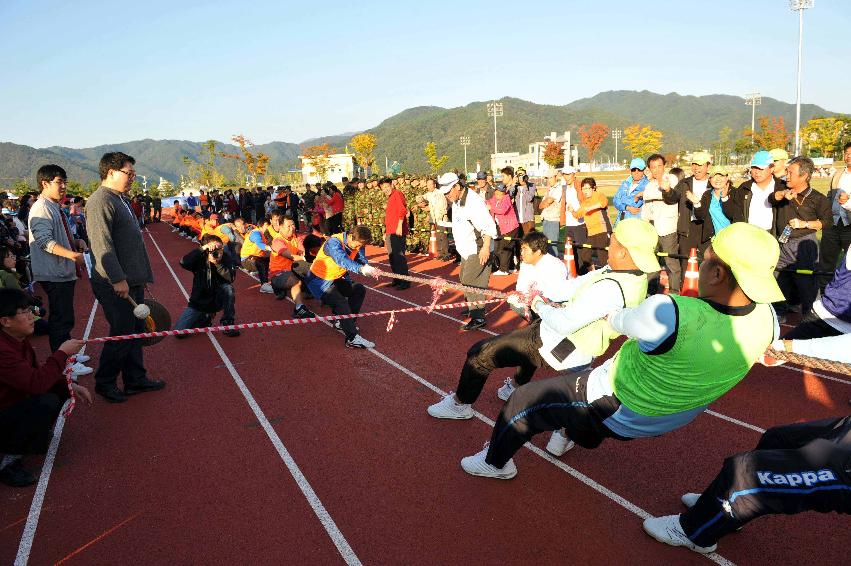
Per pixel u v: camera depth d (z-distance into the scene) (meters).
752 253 2.52
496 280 11.65
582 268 11.27
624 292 3.22
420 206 15.59
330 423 5.16
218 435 5.00
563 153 111.94
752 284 2.56
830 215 6.86
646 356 2.88
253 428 5.12
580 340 3.96
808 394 5.45
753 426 4.83
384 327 8.41
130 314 5.61
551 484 4.04
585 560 3.23
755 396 5.46
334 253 7.02
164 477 4.32
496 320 8.45
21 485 4.24
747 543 3.35
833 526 3.50
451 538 3.47
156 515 3.83
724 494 2.86
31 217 5.98
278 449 4.70
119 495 4.09
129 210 5.53
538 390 3.52
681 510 3.68
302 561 3.31
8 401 4.20
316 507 3.85
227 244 11.84
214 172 83.88
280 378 6.38
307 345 7.61
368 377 6.31
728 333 2.69
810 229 6.96
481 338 7.60
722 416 5.05
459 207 7.59
